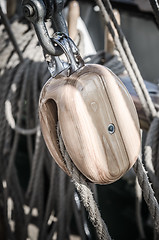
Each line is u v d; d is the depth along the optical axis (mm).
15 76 2223
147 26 3053
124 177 2631
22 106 2182
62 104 990
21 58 2230
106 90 1022
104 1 1475
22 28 2441
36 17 985
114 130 1037
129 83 1907
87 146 1001
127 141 1058
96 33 3436
